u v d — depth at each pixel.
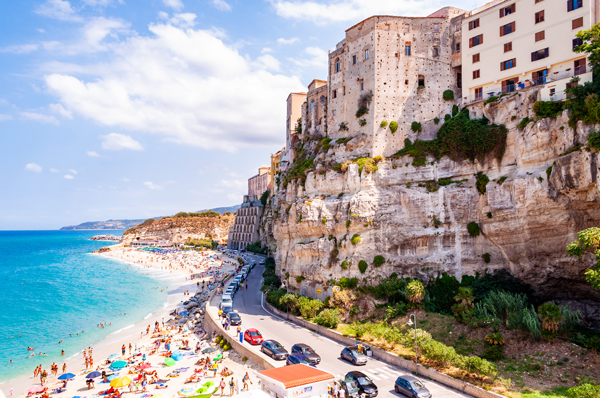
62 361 53.41
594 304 44.78
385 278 56.81
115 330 68.00
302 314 57.47
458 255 55.66
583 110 42.06
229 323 56.19
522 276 49.84
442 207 57.38
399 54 67.25
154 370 44.78
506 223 50.16
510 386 32.44
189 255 189.62
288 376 28.48
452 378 33.94
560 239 45.28
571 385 31.94
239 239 186.12
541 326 38.62
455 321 46.94
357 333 47.09
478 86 60.72
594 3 48.88
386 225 58.94
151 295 100.00
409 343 39.69
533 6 54.25
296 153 88.69
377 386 34.16
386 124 65.56
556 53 51.59
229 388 38.31
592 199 40.62
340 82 74.12
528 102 51.56
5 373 49.19
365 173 62.00
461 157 57.94
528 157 48.22
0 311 82.25
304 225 66.81
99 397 39.56
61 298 96.38
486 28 60.00
